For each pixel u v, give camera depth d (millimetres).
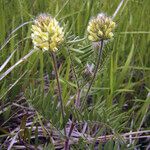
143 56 538
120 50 523
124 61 522
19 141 397
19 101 449
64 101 388
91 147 338
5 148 401
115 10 583
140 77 520
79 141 340
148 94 446
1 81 451
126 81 508
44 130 383
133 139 426
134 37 550
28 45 485
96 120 318
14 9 557
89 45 336
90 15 543
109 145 318
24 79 449
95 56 333
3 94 429
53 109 323
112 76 436
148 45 548
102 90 451
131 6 606
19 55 497
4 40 496
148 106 454
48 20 284
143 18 581
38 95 320
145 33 555
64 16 528
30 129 381
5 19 525
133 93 484
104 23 299
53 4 572
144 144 435
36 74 479
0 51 483
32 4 570
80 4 593
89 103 473
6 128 426
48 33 276
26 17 535
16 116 435
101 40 303
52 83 436
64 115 333
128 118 437
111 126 320
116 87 465
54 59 295
